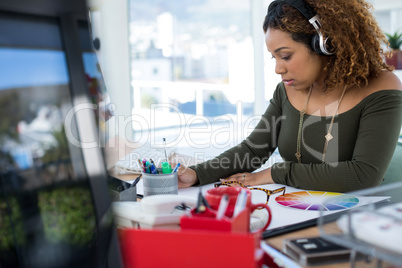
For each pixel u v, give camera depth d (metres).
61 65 0.45
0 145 0.43
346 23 1.15
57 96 0.45
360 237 0.50
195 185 1.21
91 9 0.49
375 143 1.20
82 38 0.46
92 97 0.47
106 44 3.36
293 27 1.14
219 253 0.51
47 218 0.46
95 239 0.47
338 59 1.19
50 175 0.45
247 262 0.50
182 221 0.57
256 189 1.12
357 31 1.18
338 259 0.59
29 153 0.44
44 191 0.45
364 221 0.51
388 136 1.21
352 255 0.54
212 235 0.51
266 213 0.84
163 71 5.33
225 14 5.05
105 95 0.68
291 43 1.17
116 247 0.48
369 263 0.52
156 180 0.96
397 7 1.97
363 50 1.21
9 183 0.44
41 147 0.44
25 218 0.45
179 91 5.33
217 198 0.66
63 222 0.46
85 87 0.46
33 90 0.43
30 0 0.43
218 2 5.11
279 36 1.17
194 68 5.41
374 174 1.16
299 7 1.15
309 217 0.86
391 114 1.23
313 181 1.14
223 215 0.58
